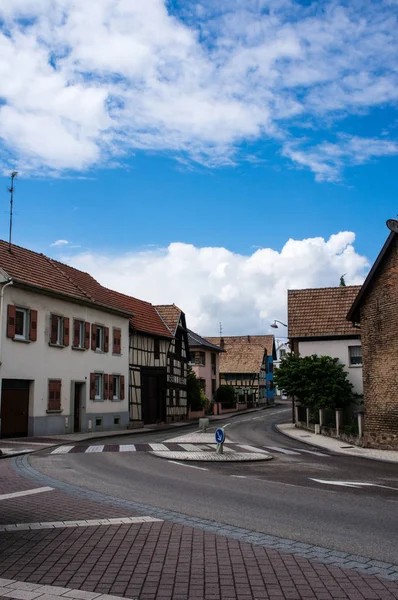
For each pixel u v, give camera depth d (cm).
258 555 645
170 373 4381
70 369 2809
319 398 3219
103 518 828
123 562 613
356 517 858
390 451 2192
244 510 903
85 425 2938
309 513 885
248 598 513
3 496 1009
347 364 3512
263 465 1641
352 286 3891
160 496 1027
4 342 2331
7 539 704
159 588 535
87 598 504
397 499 1034
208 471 1448
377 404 2405
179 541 702
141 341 3834
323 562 621
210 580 559
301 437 2912
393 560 632
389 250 2362
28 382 2506
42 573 573
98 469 1418
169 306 4612
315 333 3588
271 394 8538
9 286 2378
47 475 1290
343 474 1453
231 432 3300
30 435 2478
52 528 762
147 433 3206
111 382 3250
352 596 518
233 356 7831
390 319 2348
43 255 3072
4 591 518
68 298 2784
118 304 3438
